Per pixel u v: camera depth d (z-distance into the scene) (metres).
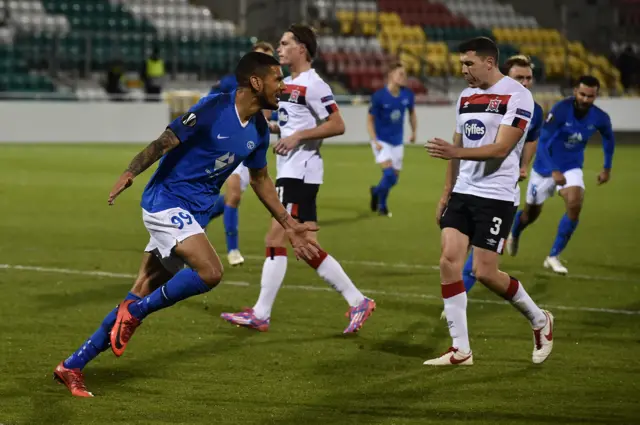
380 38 66.00
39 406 10.09
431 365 12.09
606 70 67.62
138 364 11.88
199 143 10.41
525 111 11.77
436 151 11.43
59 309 14.99
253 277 18.08
